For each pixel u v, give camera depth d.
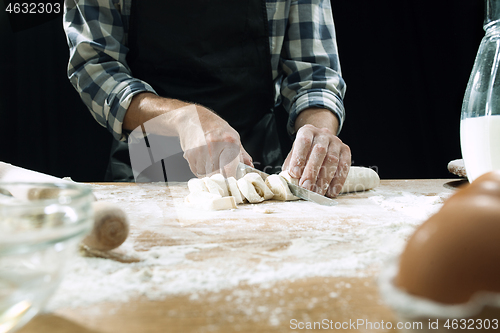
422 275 0.27
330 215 0.85
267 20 1.62
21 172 0.83
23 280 0.31
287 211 0.90
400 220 0.79
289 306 0.39
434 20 2.71
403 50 2.86
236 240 0.65
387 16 2.83
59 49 2.83
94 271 0.49
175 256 0.56
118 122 1.31
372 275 0.48
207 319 0.37
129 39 1.58
